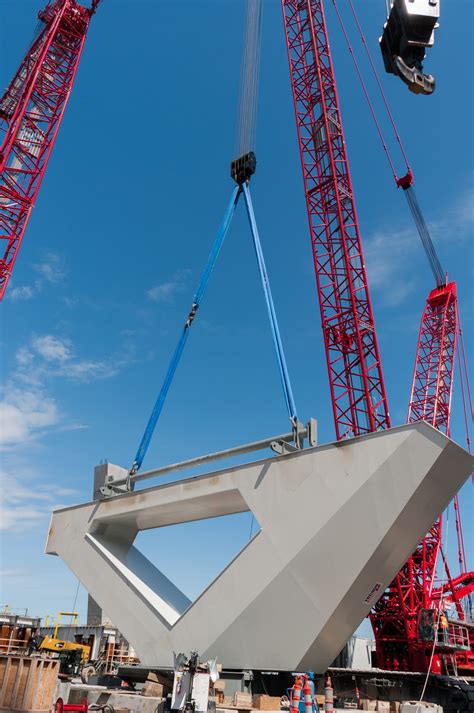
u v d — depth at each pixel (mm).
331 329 51094
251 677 21797
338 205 51719
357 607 20688
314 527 21156
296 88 55094
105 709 19281
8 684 18125
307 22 55344
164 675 23359
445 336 75938
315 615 20422
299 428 24812
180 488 26891
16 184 46594
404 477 19469
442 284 79438
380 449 20391
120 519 30266
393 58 34844
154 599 26891
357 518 20203
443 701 36781
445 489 19703
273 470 23344
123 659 51406
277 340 28469
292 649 20828
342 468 21172
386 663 50156
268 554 22156
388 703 24953
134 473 31422
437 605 50625
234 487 24516
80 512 31797
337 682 30594
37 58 48594
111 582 28219
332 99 53375
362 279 50844
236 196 34312
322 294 51750
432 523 20406
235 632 22203
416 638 48594
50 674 19328
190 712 16219
